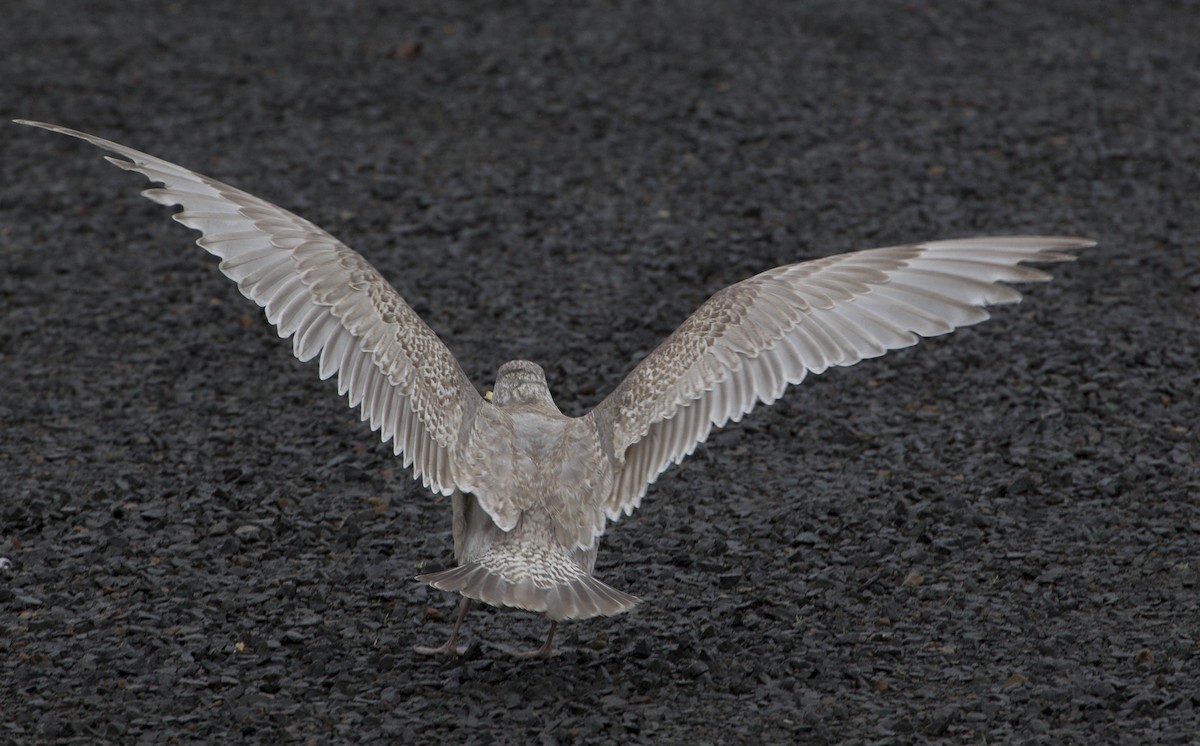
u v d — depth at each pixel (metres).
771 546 11.62
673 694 9.41
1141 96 22.23
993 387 14.48
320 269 8.97
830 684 9.53
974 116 21.64
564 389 14.45
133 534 11.84
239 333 16.02
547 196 19.30
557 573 8.57
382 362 8.97
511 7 26.80
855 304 8.85
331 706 9.29
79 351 15.58
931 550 11.45
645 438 9.20
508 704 9.25
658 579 11.17
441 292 16.72
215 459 13.26
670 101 22.33
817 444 13.50
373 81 23.42
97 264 17.70
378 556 11.54
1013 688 9.41
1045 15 26.02
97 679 9.62
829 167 20.00
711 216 18.62
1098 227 18.05
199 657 9.97
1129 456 12.91
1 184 20.05
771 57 24.03
